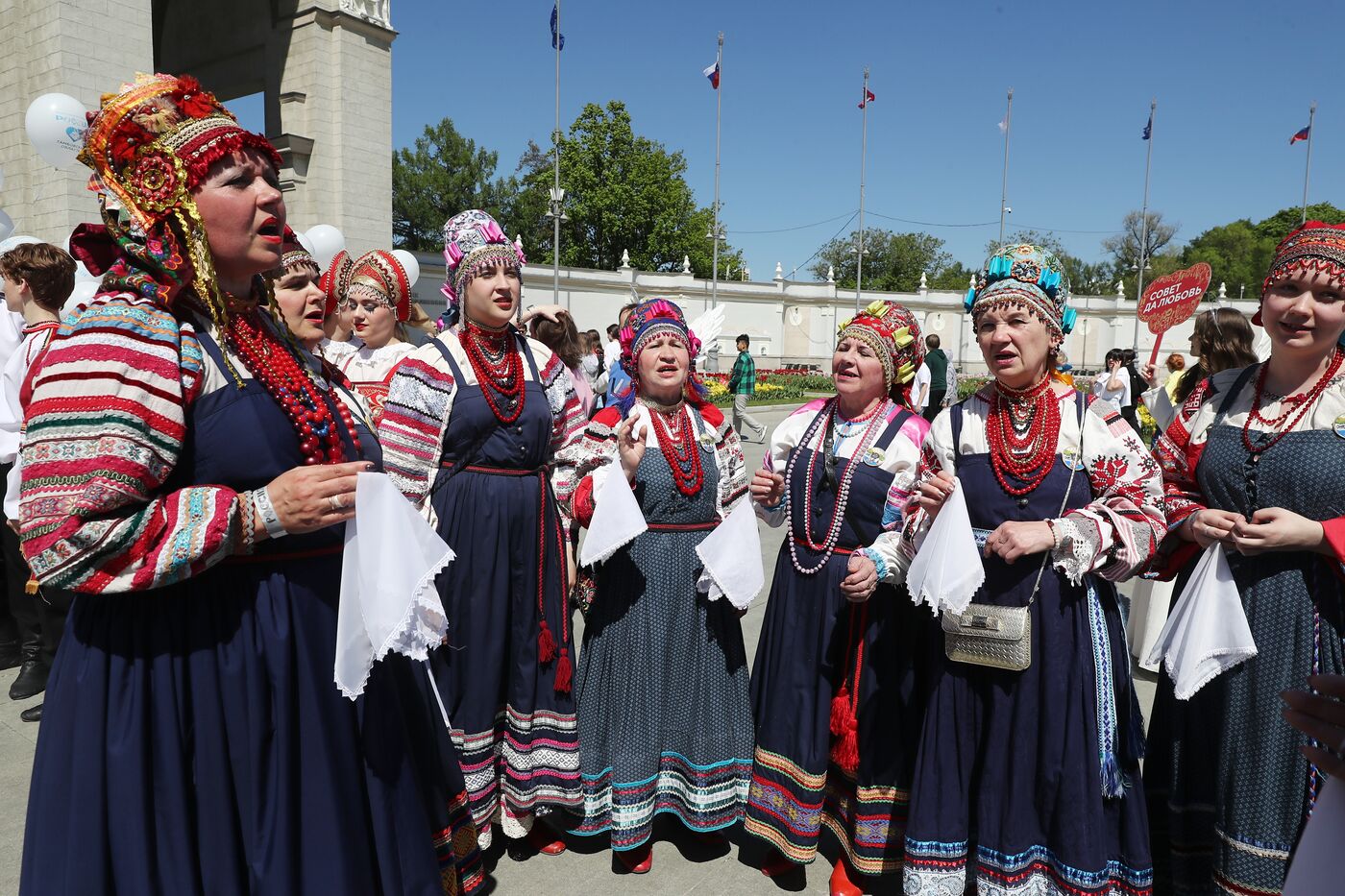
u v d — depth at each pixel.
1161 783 2.34
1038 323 2.12
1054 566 2.08
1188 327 38.78
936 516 2.13
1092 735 2.09
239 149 1.42
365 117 15.30
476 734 2.48
